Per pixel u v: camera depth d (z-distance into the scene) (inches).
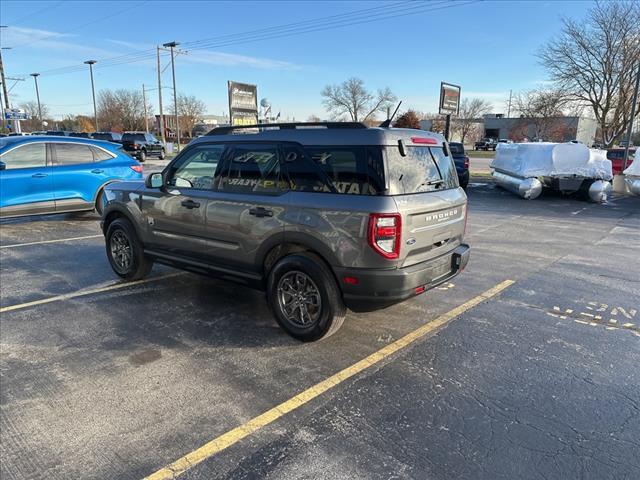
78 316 180.9
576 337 164.6
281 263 155.3
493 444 105.7
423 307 193.8
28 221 390.6
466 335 165.8
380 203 135.0
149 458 100.3
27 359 145.4
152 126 3208.7
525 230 375.9
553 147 571.2
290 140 155.7
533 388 130.2
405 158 145.8
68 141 367.9
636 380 134.8
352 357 148.3
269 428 111.1
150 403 121.3
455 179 175.6
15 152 337.7
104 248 293.9
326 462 99.3
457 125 2994.6
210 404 121.2
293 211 150.2
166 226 194.9
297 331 156.5
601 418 116.1
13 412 116.9
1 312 184.4
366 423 113.4
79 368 139.9
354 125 147.3
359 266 138.4
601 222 418.9
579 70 1159.0
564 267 259.1
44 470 96.4
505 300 203.0
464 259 169.6
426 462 99.6
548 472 96.8
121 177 393.7
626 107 1114.7
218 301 198.7
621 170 811.4
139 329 169.0
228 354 149.8
